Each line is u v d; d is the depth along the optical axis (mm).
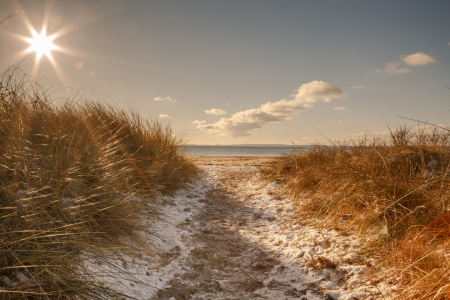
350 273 2557
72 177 3025
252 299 2451
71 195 2959
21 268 1934
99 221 2928
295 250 3385
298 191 5656
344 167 4535
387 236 2801
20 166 2580
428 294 1770
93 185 3141
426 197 3064
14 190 2359
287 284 2721
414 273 2068
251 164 14195
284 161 8250
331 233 3570
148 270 2701
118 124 5602
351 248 3000
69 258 2109
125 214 3250
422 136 4938
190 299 2400
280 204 5523
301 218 4520
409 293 1912
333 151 6652
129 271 2529
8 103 3486
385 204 3203
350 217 3779
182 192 6160
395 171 4012
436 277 1868
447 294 1667
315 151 7352
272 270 3035
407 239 2510
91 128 4402
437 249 2232
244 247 3676
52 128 3697
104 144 4121
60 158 3123
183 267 2949
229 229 4395
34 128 3621
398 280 2162
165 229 3777
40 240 2143
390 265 2422
